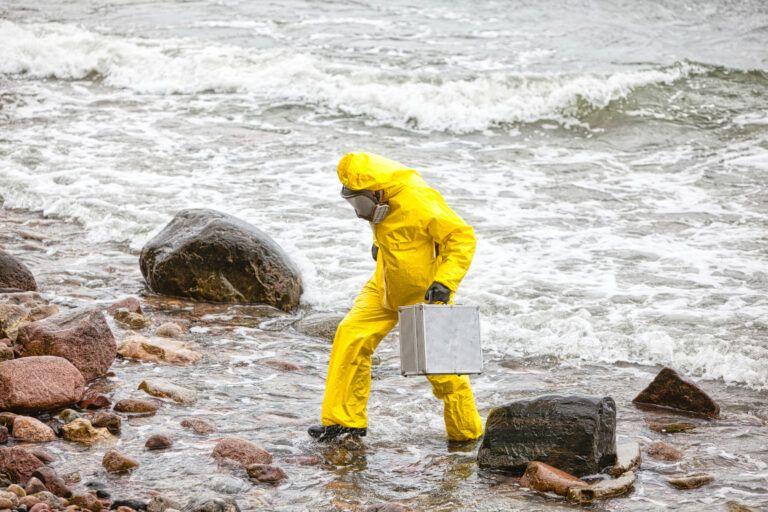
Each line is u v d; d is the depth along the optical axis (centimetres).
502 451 891
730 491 848
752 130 2491
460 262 882
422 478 880
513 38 3344
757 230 1755
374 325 950
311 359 1220
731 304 1405
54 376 1009
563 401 891
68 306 1351
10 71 3019
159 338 1241
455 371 877
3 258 1377
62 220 1802
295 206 1862
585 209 1894
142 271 1491
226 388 1104
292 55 2983
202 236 1439
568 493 829
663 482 871
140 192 1927
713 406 1048
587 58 3100
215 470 878
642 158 2294
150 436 940
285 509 802
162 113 2595
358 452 940
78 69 2998
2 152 2177
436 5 3794
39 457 876
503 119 2589
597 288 1474
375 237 927
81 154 2188
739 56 3155
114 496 814
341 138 2406
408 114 2595
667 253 1639
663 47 3266
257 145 2316
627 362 1223
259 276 1430
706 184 2059
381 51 3133
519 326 1331
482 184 2061
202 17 3622
